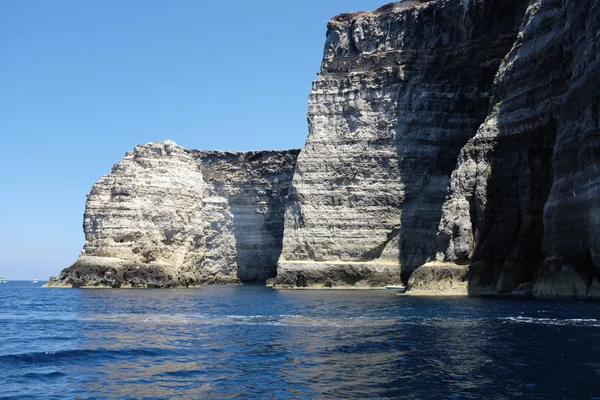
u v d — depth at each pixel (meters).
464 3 79.69
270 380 19.50
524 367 20.20
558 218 47.03
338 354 23.73
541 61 54.56
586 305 40.62
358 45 88.69
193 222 111.44
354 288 81.88
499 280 54.38
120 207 101.69
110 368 21.94
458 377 19.09
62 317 43.09
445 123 82.81
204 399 17.36
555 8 54.91
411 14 85.69
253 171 123.94
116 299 66.31
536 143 54.56
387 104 85.50
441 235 58.97
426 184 82.81
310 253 85.62
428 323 33.12
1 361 23.28
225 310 47.72
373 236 83.44
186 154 115.50
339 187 86.00
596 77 42.78
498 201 56.50
